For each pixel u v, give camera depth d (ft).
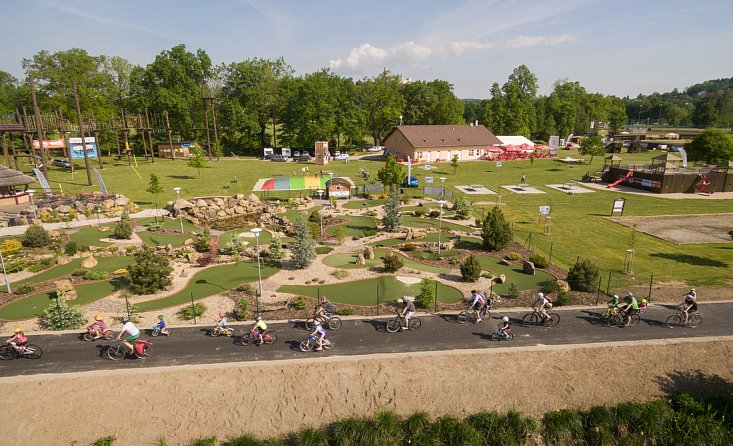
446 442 60.80
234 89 395.96
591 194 221.66
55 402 63.21
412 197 213.05
